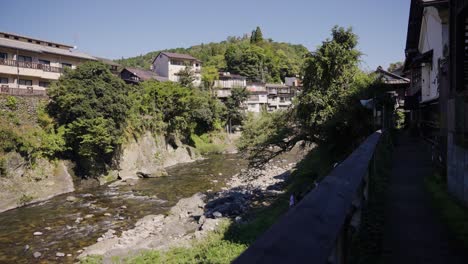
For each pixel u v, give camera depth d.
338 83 17.08
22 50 31.83
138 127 35.72
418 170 10.75
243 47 90.94
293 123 19.09
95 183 28.16
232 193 23.44
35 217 19.22
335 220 2.19
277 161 37.47
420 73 23.94
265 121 19.98
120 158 31.73
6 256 13.98
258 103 70.62
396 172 10.48
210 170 34.81
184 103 42.31
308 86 17.86
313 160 21.98
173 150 42.00
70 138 26.98
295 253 1.57
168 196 24.20
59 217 19.23
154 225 17.52
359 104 16.28
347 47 17.17
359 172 3.94
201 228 15.96
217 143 52.94
